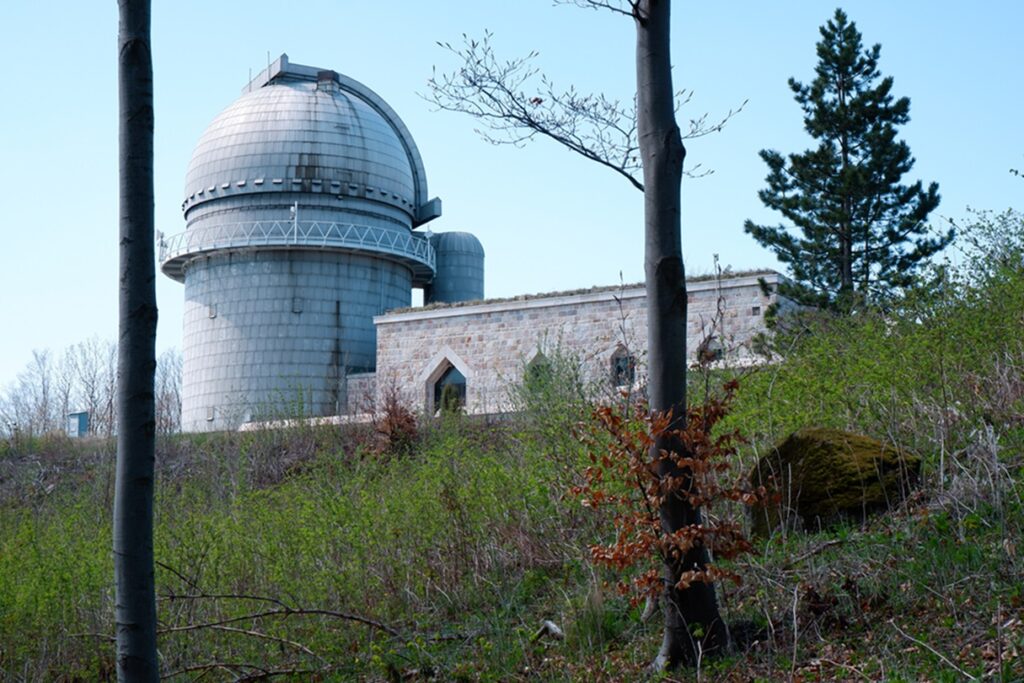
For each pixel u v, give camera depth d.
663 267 7.68
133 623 6.86
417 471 15.38
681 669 7.59
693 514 7.68
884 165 33.19
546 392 14.62
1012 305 13.14
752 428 11.93
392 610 11.02
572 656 8.62
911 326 13.96
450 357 39.09
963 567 8.12
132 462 6.98
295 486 15.84
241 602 10.70
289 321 47.91
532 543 11.37
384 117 54.19
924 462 10.32
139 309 7.07
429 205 53.53
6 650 10.31
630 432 8.04
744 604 8.57
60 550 11.77
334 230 48.22
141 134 7.17
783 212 33.84
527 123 8.23
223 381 48.19
